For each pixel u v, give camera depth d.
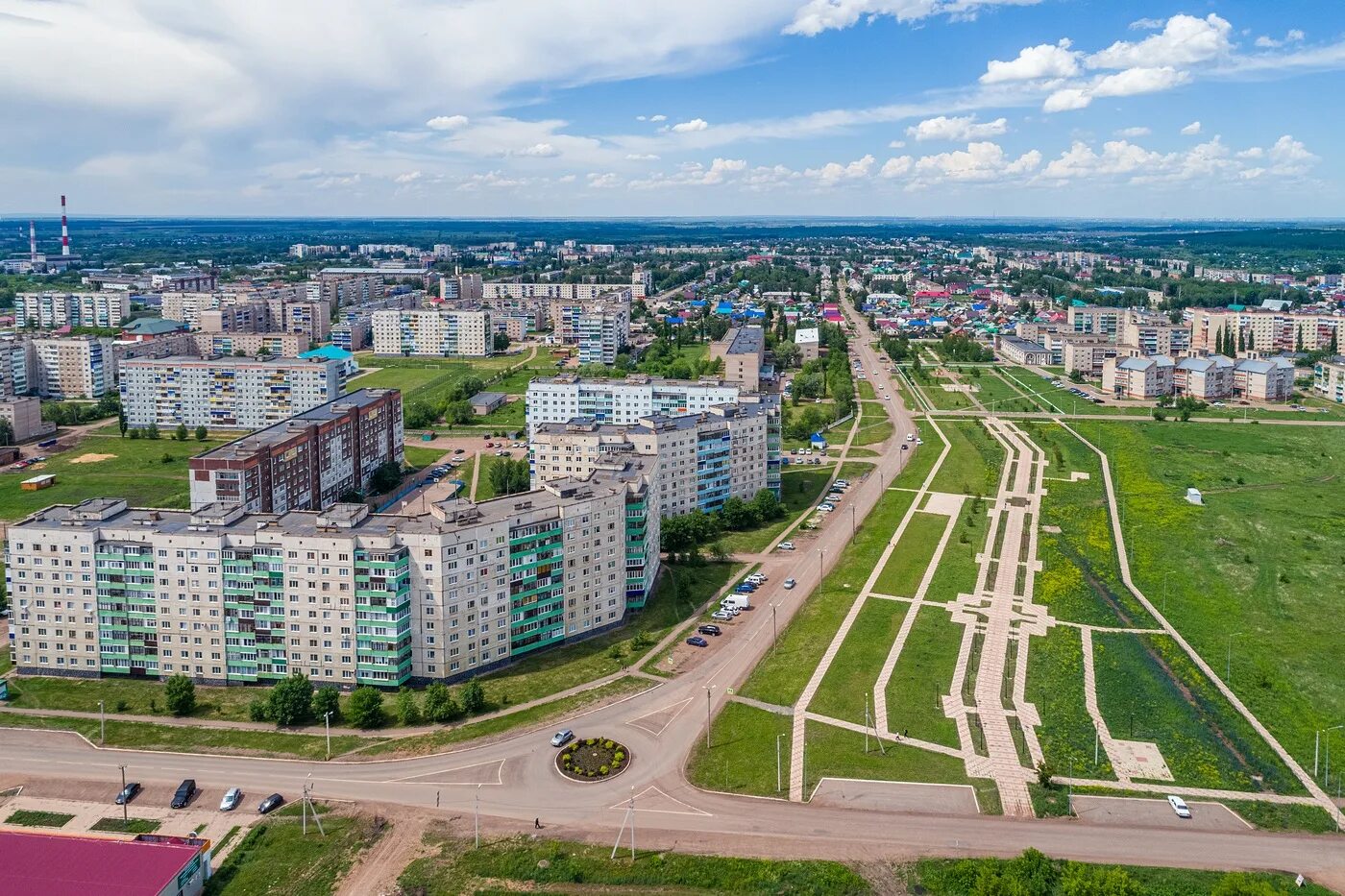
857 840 197.12
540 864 189.62
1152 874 186.00
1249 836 199.38
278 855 193.88
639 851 193.88
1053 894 179.12
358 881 186.25
